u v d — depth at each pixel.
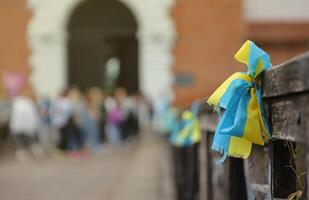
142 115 36.94
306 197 3.27
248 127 3.61
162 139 28.73
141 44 39.66
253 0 39.16
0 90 39.16
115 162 23.59
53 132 27.36
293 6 39.09
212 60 39.28
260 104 3.59
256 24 39.03
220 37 39.25
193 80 39.28
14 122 25.94
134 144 33.25
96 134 28.52
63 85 39.50
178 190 12.06
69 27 45.06
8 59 39.50
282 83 3.08
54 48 39.56
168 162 20.47
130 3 39.66
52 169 21.39
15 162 24.53
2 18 39.53
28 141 26.83
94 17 47.75
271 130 3.50
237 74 3.70
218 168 5.95
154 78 39.44
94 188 16.12
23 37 39.53
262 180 4.19
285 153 3.76
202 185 7.25
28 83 39.47
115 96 33.47
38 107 27.62
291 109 3.01
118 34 51.66
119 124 33.00
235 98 3.66
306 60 2.60
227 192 5.33
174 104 38.72
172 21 39.50
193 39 39.31
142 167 21.20
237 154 3.75
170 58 39.44
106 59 55.88
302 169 3.35
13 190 16.03
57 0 39.50
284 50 38.91
